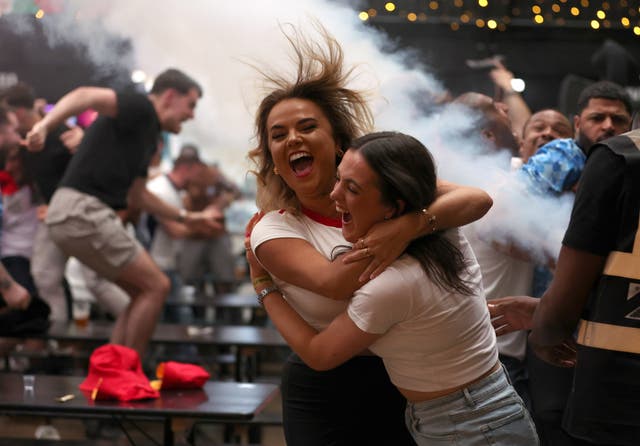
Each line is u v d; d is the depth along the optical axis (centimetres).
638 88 1202
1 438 785
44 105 1172
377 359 503
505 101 891
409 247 422
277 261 452
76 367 1143
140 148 943
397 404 507
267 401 692
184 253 1570
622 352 412
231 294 1560
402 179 408
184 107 954
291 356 524
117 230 916
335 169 473
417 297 413
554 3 1590
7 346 1007
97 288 1171
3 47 1244
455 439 428
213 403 666
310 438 507
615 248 413
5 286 955
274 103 482
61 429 1045
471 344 427
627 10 1603
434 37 1519
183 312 1438
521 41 1595
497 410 428
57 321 1108
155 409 640
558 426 591
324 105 480
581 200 420
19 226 1142
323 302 457
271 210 482
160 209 1150
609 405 414
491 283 613
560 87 1602
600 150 418
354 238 428
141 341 923
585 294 427
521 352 628
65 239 916
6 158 1120
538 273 636
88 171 914
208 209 1562
